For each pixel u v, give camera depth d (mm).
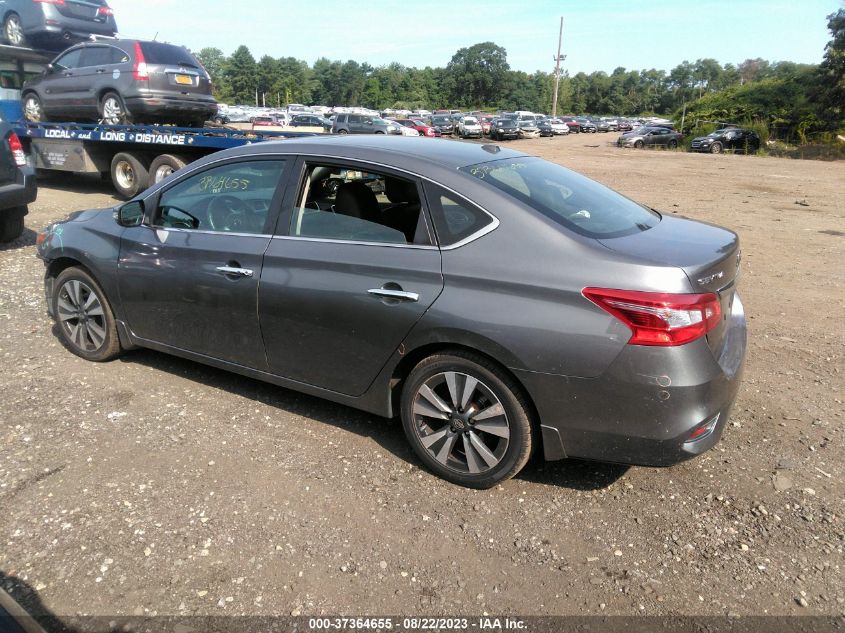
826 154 34844
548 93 154375
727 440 3742
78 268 4484
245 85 152125
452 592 2555
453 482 3275
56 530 2832
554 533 2916
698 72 163125
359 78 155000
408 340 3174
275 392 4234
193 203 3992
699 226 3537
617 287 2727
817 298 6688
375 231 3336
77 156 11078
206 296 3848
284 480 3260
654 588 2592
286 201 3613
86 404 3977
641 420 2777
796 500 3164
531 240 2947
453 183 3172
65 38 12297
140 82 10383
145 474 3268
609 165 24672
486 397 3092
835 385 4512
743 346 3311
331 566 2672
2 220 7672
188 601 2465
